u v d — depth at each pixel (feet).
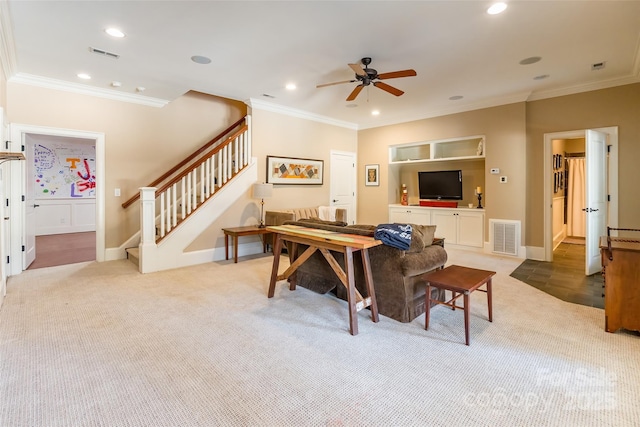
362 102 18.28
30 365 6.83
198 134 19.33
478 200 19.42
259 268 15.19
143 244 14.29
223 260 16.81
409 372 6.64
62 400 5.72
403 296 9.04
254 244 18.63
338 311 9.94
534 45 11.03
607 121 14.71
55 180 26.02
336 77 14.17
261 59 12.18
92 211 27.99
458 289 7.86
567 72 13.58
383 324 8.99
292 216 17.06
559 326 8.75
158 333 8.41
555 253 18.52
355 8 8.79
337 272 9.00
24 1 8.34
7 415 5.32
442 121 19.94
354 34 10.27
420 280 9.52
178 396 5.87
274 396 5.88
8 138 13.32
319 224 11.05
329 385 6.21
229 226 17.38
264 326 8.86
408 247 8.83
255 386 6.18
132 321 9.15
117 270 14.60
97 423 5.18
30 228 15.89
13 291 11.63
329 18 9.30
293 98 17.56
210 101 19.81
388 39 10.58
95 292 11.61
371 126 23.66
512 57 12.03
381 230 8.89
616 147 14.51
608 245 8.20
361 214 24.50
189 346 7.73
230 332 8.48
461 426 5.14
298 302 10.70
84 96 15.34
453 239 19.93
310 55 11.82
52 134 14.56
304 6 8.68
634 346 7.62
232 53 11.67
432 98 17.44
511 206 17.47
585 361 7.00
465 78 14.26
